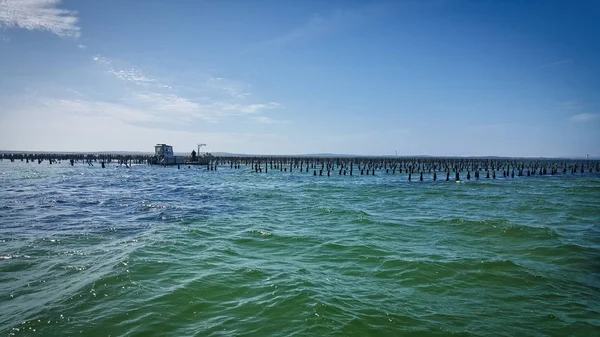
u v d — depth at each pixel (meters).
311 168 76.12
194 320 6.36
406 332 6.09
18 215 16.47
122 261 9.31
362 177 49.06
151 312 6.56
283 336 5.86
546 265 9.81
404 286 8.16
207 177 45.75
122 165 79.12
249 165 87.81
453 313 6.86
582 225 15.60
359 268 9.38
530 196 27.02
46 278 8.19
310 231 13.89
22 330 5.82
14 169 57.75
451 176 53.62
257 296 7.40
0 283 7.86
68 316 6.33
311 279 8.44
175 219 16.19
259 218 16.80
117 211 18.19
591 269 9.49
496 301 7.43
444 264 9.70
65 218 15.88
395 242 12.24
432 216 17.58
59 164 80.69
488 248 11.52
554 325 6.45
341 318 6.48
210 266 9.30
